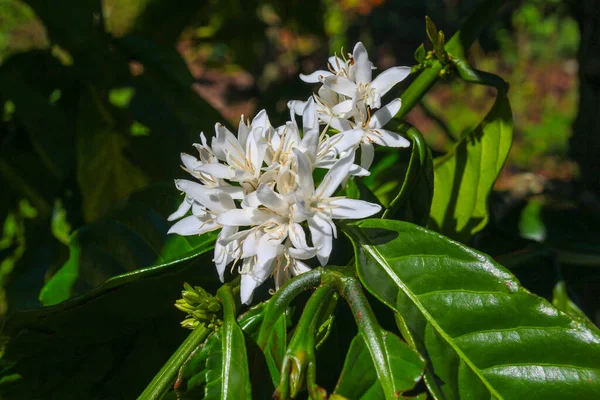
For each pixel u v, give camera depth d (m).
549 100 1.99
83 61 0.48
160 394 0.29
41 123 0.49
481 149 0.37
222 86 1.78
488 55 2.14
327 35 0.77
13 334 0.33
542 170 1.56
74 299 0.31
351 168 0.30
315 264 0.35
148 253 0.37
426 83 0.35
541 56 2.15
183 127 0.48
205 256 0.32
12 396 0.34
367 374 0.27
